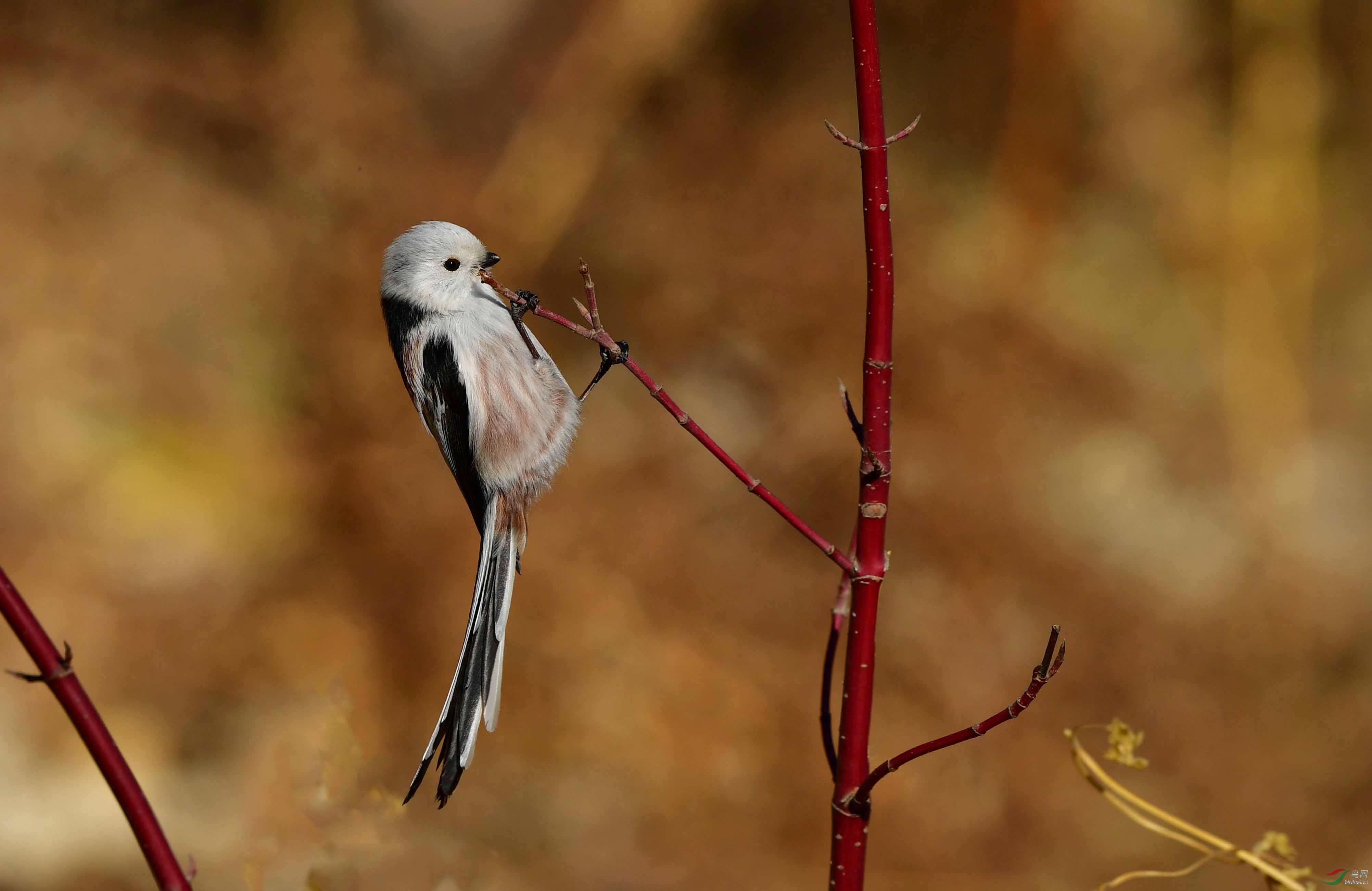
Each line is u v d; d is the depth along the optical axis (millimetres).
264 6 7039
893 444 5770
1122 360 6609
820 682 5707
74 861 5621
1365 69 7367
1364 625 5738
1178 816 5664
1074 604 5730
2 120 6156
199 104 6332
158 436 5750
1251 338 6574
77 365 5762
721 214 6566
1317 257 7219
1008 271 6711
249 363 5781
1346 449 6465
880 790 5668
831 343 6012
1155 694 5703
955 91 7754
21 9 6445
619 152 6988
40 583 5691
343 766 5410
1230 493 6059
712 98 7242
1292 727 5695
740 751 5680
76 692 5254
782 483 5770
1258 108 7078
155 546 5723
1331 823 5656
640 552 5734
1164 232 7289
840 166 7141
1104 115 7527
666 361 6121
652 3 7328
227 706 5672
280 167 6312
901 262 6473
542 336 6359
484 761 5672
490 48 7402
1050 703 5695
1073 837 5656
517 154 6969
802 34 7941
